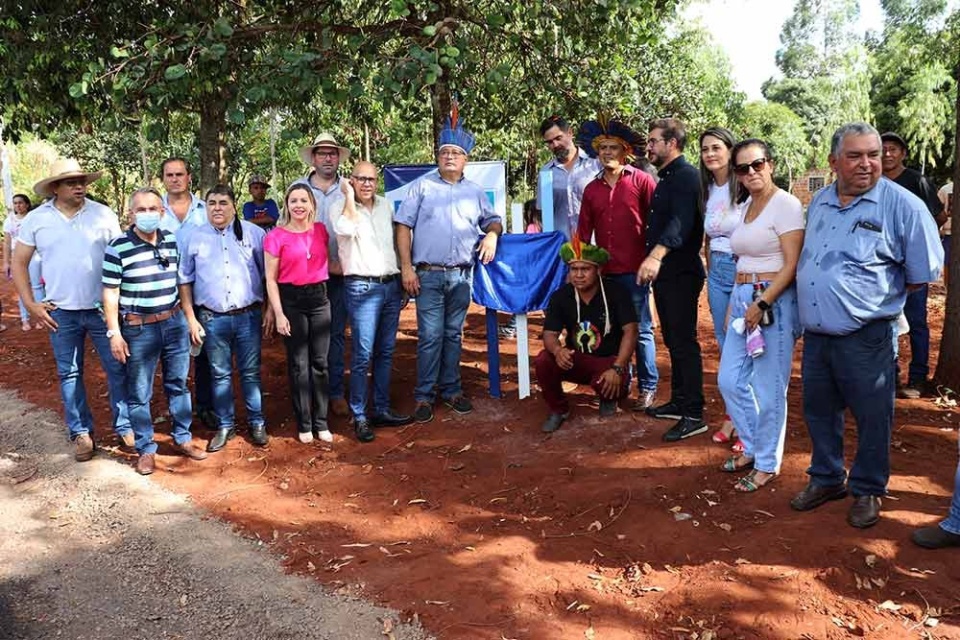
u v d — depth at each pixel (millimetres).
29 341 9750
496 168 6957
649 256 4941
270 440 5902
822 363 4008
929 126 28906
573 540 4117
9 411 6902
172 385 5543
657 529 4121
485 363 7465
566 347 5617
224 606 3719
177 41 6461
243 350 5699
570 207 6602
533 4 6766
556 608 3504
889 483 4406
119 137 23156
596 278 5539
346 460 5492
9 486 5363
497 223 6188
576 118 7934
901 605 3361
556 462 5113
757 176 4156
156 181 25484
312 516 4656
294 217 5492
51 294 5414
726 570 3674
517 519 4434
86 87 5852
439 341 6043
